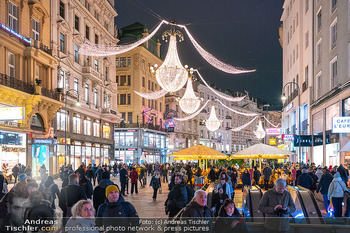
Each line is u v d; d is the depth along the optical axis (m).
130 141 63.12
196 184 18.20
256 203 9.22
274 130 46.16
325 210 13.69
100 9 48.25
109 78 51.47
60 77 36.06
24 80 29.62
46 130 33.16
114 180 36.88
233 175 20.56
